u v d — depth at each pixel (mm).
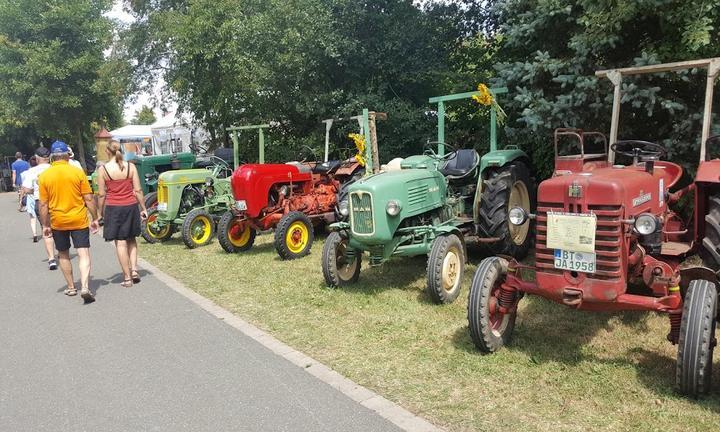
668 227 4496
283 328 4730
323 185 8625
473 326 3783
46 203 5832
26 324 5254
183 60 15164
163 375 3924
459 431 2949
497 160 6078
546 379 3480
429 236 5379
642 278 3730
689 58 5359
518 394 3320
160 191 9195
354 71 11242
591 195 3385
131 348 4484
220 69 14242
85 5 22656
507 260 4332
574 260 3441
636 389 3277
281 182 8039
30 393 3756
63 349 4547
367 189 5148
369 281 5973
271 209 7906
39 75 21531
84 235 5902
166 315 5297
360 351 4121
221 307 5438
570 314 4605
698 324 3002
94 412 3447
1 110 24984
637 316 4473
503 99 6758
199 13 14297
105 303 5832
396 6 11023
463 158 6613
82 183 5867
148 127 22719
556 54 6531
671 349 3832
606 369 3568
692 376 3018
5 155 30094
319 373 3791
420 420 3086
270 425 3158
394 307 5043
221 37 13711
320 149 12133
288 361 4031
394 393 3434
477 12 10641
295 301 5438
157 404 3502
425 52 11062
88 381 3900
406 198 5379
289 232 7254
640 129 6195
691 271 3213
